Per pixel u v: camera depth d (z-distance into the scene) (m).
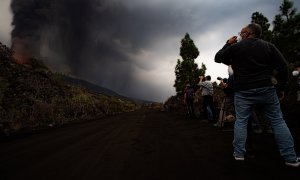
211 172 3.21
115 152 4.67
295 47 13.18
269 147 4.63
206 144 5.13
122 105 43.91
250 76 3.61
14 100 14.30
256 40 3.68
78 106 19.91
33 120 12.52
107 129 9.17
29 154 4.88
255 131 6.37
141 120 13.34
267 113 3.66
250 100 3.67
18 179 3.26
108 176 3.20
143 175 3.18
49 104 16.12
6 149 5.61
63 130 9.63
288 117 6.48
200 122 9.98
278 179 2.89
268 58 3.58
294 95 6.87
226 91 7.20
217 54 3.99
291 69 7.37
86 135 7.57
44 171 3.57
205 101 10.14
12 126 10.38
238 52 3.71
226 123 8.00
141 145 5.30
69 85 26.83
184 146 5.01
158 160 3.93
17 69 20.39
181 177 3.06
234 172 3.19
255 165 3.47
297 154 4.06
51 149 5.34
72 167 3.71
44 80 21.98
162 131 7.66
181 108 22.34
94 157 4.32
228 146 4.83
